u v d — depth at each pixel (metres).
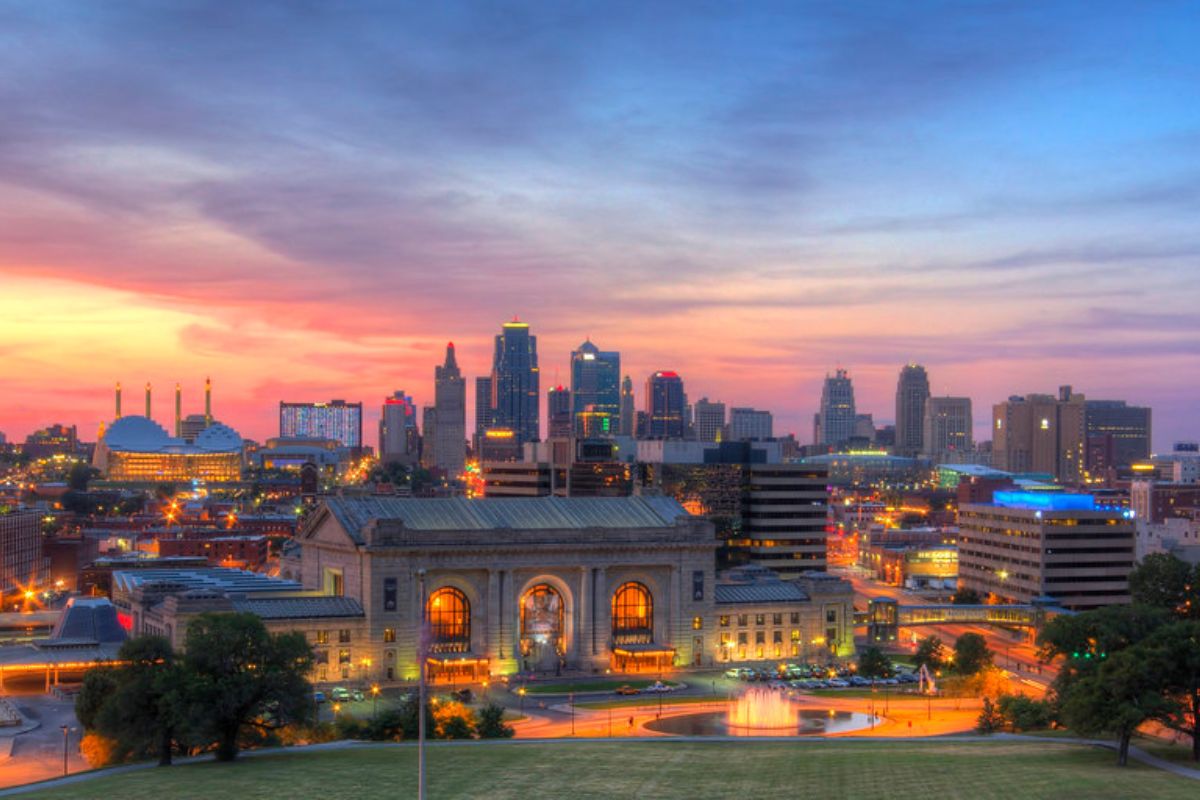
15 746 176.75
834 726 182.88
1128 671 130.62
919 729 178.88
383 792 116.25
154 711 141.75
